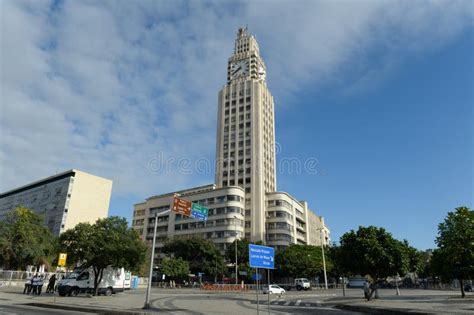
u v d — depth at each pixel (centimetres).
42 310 1948
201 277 7181
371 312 1952
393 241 2745
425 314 1598
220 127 11525
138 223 10669
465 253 2502
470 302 2391
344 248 2839
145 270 6438
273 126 12106
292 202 10362
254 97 11356
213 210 9194
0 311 1805
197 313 1867
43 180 11769
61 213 10550
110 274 3381
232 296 3669
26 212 5891
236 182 10425
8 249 5109
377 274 2800
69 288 3005
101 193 11550
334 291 5559
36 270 5625
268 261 1510
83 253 2883
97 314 1875
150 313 1853
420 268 3284
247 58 12569
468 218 2542
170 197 10231
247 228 9531
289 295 4116
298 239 10412
